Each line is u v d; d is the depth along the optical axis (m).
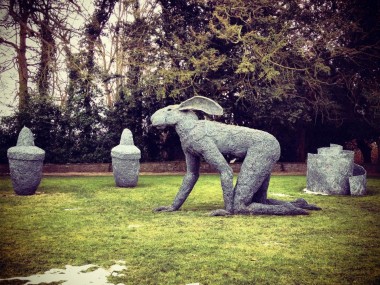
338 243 4.58
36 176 8.81
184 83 14.49
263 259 3.94
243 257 4.01
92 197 8.50
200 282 3.31
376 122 15.34
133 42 15.30
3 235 4.94
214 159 6.52
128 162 10.31
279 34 13.72
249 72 14.56
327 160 9.29
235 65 14.66
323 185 9.33
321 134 18.34
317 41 14.80
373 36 15.69
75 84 15.73
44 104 15.45
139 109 16.36
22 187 8.71
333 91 16.66
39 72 16.19
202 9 16.12
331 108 16.09
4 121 15.32
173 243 4.55
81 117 15.75
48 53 15.61
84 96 15.63
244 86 14.88
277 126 17.45
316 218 6.11
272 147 6.52
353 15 15.05
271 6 15.06
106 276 3.44
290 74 14.80
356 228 5.38
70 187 10.38
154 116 6.88
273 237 4.85
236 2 14.18
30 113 15.31
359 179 9.02
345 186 9.22
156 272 3.55
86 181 11.95
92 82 15.48
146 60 14.90
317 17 15.40
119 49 16.52
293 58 14.78
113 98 16.95
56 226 5.48
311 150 18.52
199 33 14.53
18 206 7.26
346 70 16.33
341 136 18.17
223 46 15.57
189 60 14.14
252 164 6.44
